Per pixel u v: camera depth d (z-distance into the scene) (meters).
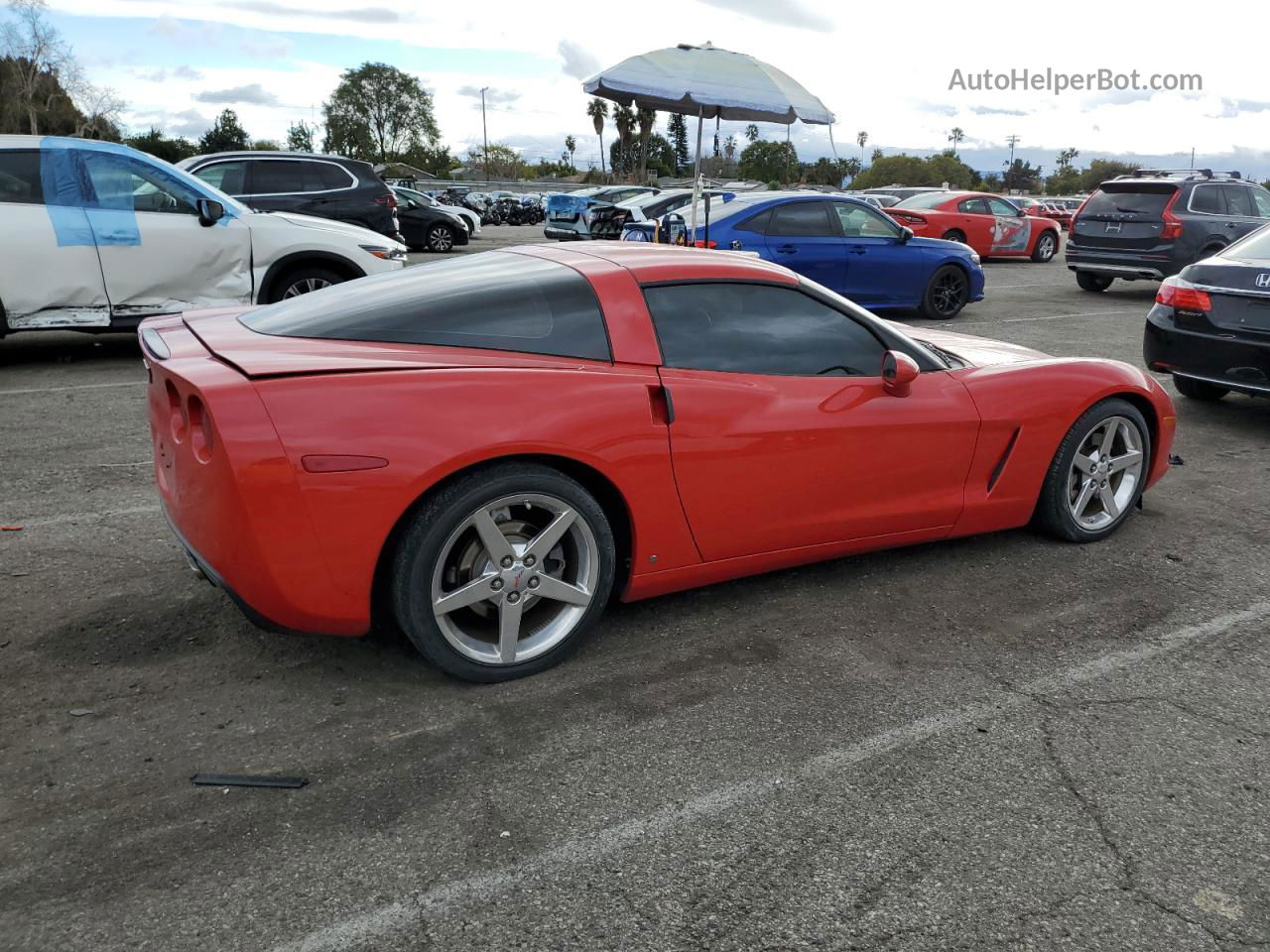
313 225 8.09
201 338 2.93
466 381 2.73
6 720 2.67
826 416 3.35
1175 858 2.27
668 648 3.22
